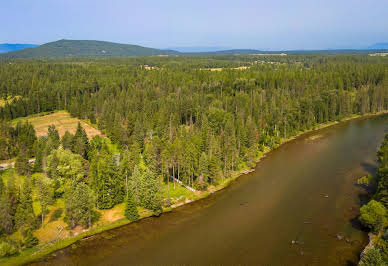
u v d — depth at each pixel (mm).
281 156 118000
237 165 104312
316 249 58812
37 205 76375
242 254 58375
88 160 102438
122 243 63031
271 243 61594
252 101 163125
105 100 171375
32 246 60781
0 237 59188
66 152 85625
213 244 62031
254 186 90875
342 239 61469
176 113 146875
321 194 83125
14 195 63656
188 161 86375
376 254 45500
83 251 60344
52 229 66688
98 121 153625
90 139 131875
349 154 115062
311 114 157000
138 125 121125
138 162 96625
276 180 94562
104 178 75312
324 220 69562
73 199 65875
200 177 86500
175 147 88375
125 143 119875
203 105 158500
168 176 87250
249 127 122000
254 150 111250
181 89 188750
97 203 75438
